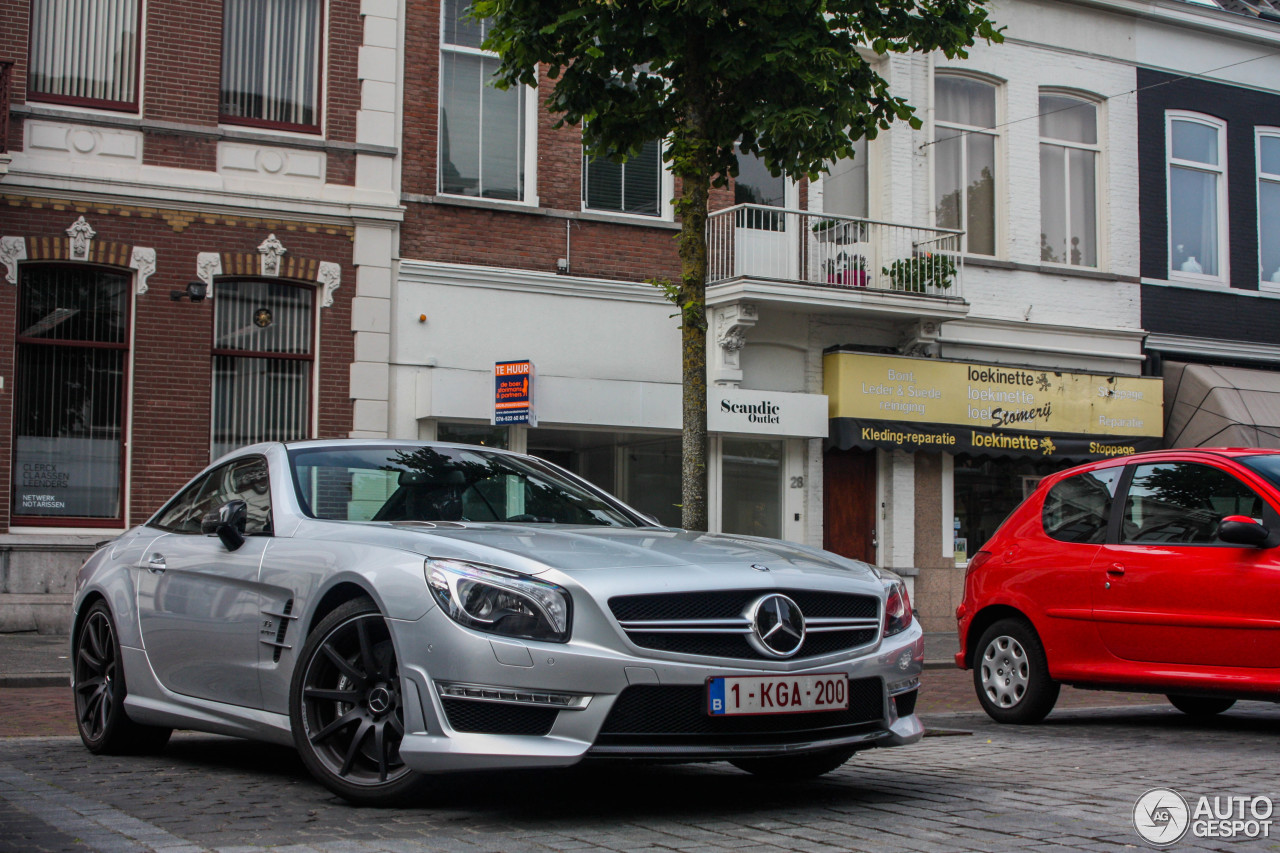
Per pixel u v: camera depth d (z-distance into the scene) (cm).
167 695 598
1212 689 771
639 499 1803
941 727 854
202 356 1570
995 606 909
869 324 1948
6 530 1476
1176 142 2231
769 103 891
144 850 412
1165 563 803
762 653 471
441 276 1689
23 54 1517
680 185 1842
